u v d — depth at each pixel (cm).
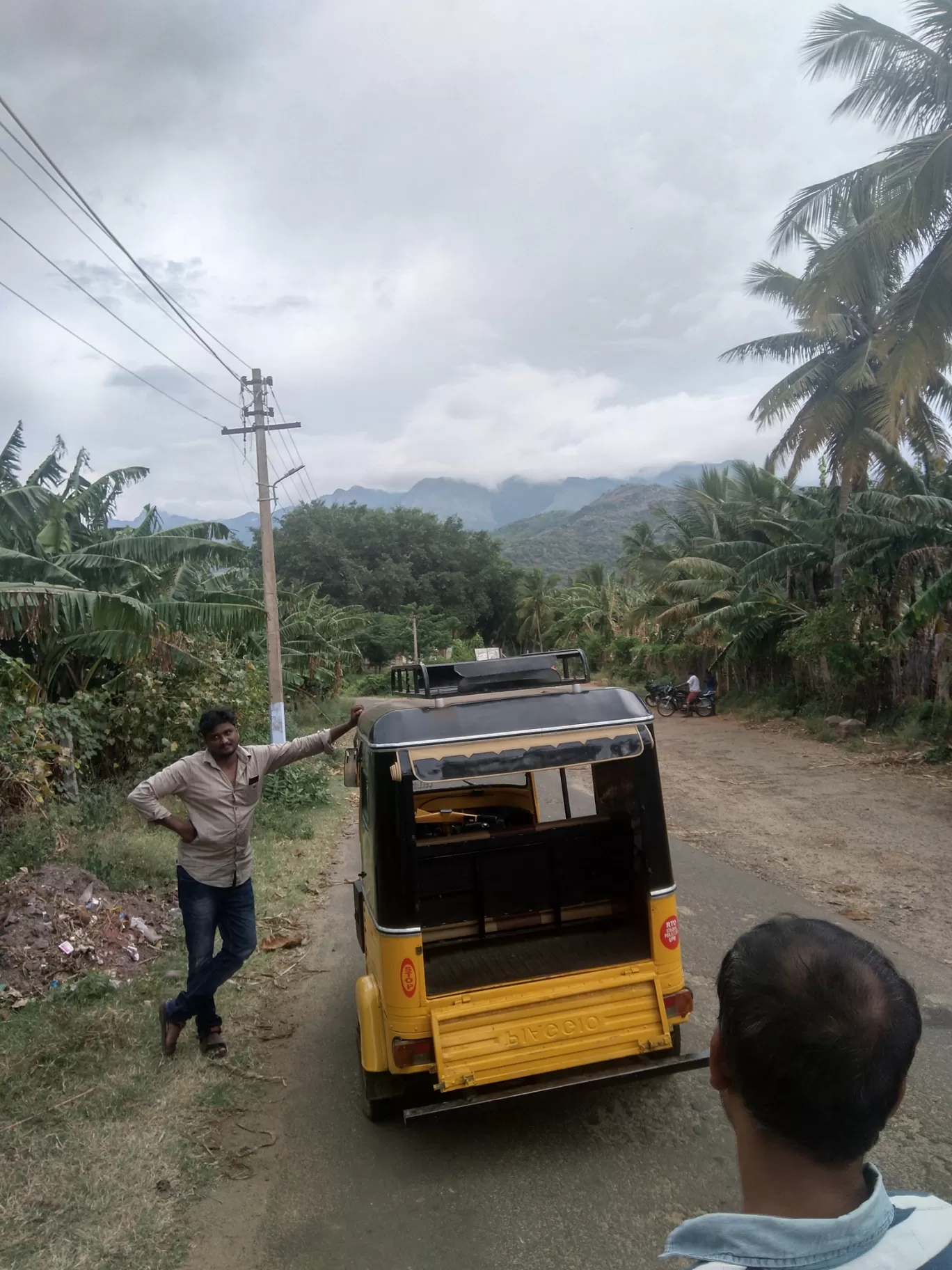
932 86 1145
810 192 1290
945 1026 478
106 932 606
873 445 1759
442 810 586
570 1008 386
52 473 1337
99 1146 384
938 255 1148
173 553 1255
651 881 404
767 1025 110
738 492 2881
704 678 2783
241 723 1209
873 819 992
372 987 403
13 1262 312
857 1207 105
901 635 1419
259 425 1412
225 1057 469
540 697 412
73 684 1173
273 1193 358
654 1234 327
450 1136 398
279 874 847
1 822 760
